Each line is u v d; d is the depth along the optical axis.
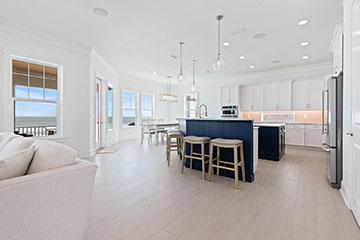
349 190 1.90
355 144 1.75
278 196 2.21
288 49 4.11
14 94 3.20
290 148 5.35
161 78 7.55
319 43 3.76
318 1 2.38
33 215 0.93
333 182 2.45
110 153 4.68
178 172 3.17
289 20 2.85
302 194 2.27
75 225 1.11
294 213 1.82
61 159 1.10
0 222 0.83
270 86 5.92
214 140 2.74
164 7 2.53
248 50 4.19
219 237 1.46
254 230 1.55
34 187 0.93
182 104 8.77
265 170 3.27
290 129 5.34
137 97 7.61
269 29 3.15
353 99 1.82
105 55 4.64
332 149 2.45
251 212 1.85
